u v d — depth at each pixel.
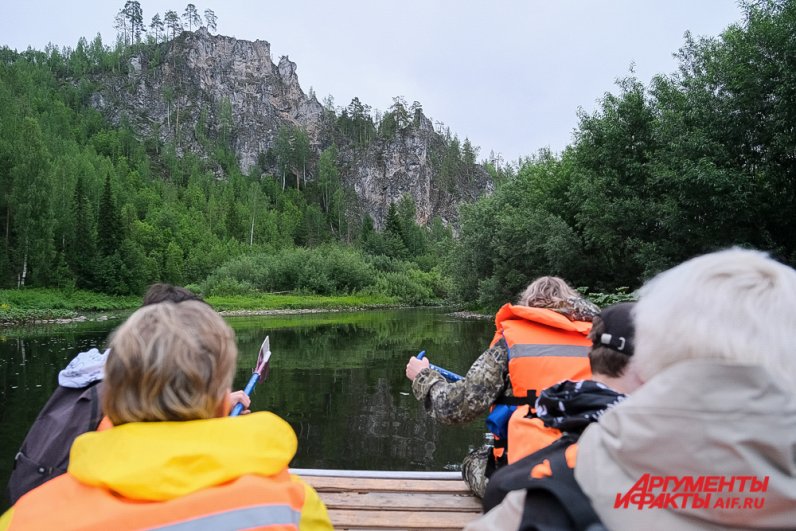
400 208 100.75
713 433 0.68
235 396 2.21
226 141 116.00
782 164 12.30
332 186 108.38
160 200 78.25
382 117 129.75
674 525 0.71
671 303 0.82
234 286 48.75
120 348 0.99
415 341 16.83
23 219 40.22
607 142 16.69
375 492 2.65
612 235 16.19
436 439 6.20
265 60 130.75
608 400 1.03
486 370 2.11
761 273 0.80
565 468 0.86
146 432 0.94
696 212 13.22
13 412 7.41
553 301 2.15
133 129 108.19
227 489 0.89
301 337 18.66
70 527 0.85
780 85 11.27
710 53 14.24
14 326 24.61
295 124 126.75
